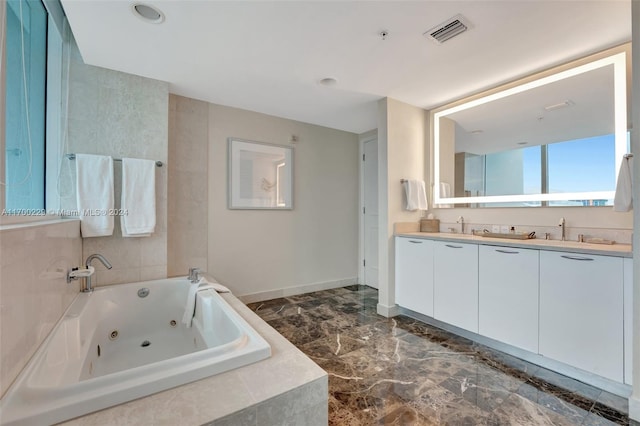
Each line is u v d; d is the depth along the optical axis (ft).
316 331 8.49
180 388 3.39
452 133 10.09
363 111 11.03
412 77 8.18
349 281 13.94
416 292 9.16
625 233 6.57
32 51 6.04
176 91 9.16
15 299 3.44
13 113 5.09
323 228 13.10
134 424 2.85
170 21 5.71
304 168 12.50
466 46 6.63
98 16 5.53
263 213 11.41
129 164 7.59
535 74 7.99
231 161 10.57
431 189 10.66
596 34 6.15
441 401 5.31
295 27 5.93
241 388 3.43
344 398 5.38
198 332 6.94
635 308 4.93
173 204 9.49
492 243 7.26
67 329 5.10
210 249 10.24
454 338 8.03
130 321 7.34
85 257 7.29
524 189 8.34
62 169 7.04
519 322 6.75
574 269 5.90
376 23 5.81
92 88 7.42
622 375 5.30
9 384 3.22
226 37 6.27
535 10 5.38
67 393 3.04
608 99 6.84
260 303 11.08
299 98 9.75
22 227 3.66
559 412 5.03
